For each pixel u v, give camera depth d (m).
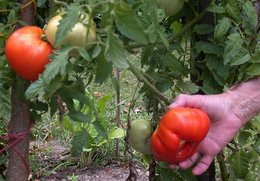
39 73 0.49
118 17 0.46
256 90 0.70
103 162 1.62
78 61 0.49
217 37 0.67
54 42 0.46
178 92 0.77
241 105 0.69
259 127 0.74
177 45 0.73
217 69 0.71
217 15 0.73
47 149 1.67
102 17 0.47
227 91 0.70
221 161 0.80
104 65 0.47
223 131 0.68
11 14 0.54
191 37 0.75
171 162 0.61
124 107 1.91
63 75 0.48
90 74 0.58
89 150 1.53
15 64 0.49
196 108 0.64
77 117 0.53
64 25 0.45
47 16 0.62
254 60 0.67
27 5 0.55
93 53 0.46
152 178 0.76
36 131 1.69
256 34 0.68
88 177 1.56
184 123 0.56
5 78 0.56
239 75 0.72
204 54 0.75
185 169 0.70
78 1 0.49
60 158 1.64
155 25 0.49
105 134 0.56
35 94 0.47
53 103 0.53
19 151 0.58
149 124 0.67
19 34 0.49
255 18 0.68
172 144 0.56
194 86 0.71
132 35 0.46
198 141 0.57
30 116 0.58
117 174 1.57
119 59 0.45
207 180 0.81
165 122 0.57
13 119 0.58
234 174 0.74
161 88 0.71
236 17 0.68
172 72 0.72
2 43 0.55
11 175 0.59
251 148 0.74
